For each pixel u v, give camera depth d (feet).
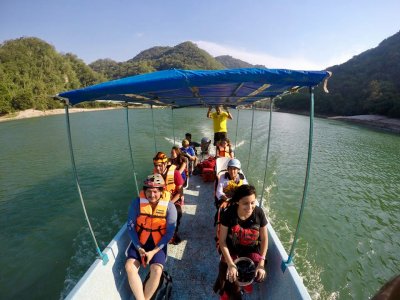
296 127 96.84
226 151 20.68
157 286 7.95
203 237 12.55
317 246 21.04
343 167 44.75
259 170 37.83
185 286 9.46
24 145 60.49
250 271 7.88
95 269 7.75
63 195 28.78
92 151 49.67
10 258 18.44
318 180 36.14
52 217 23.91
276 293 8.09
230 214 8.28
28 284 16.10
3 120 155.43
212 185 19.33
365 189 34.63
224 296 8.02
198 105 23.44
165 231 8.80
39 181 33.65
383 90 163.12
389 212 28.19
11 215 24.59
